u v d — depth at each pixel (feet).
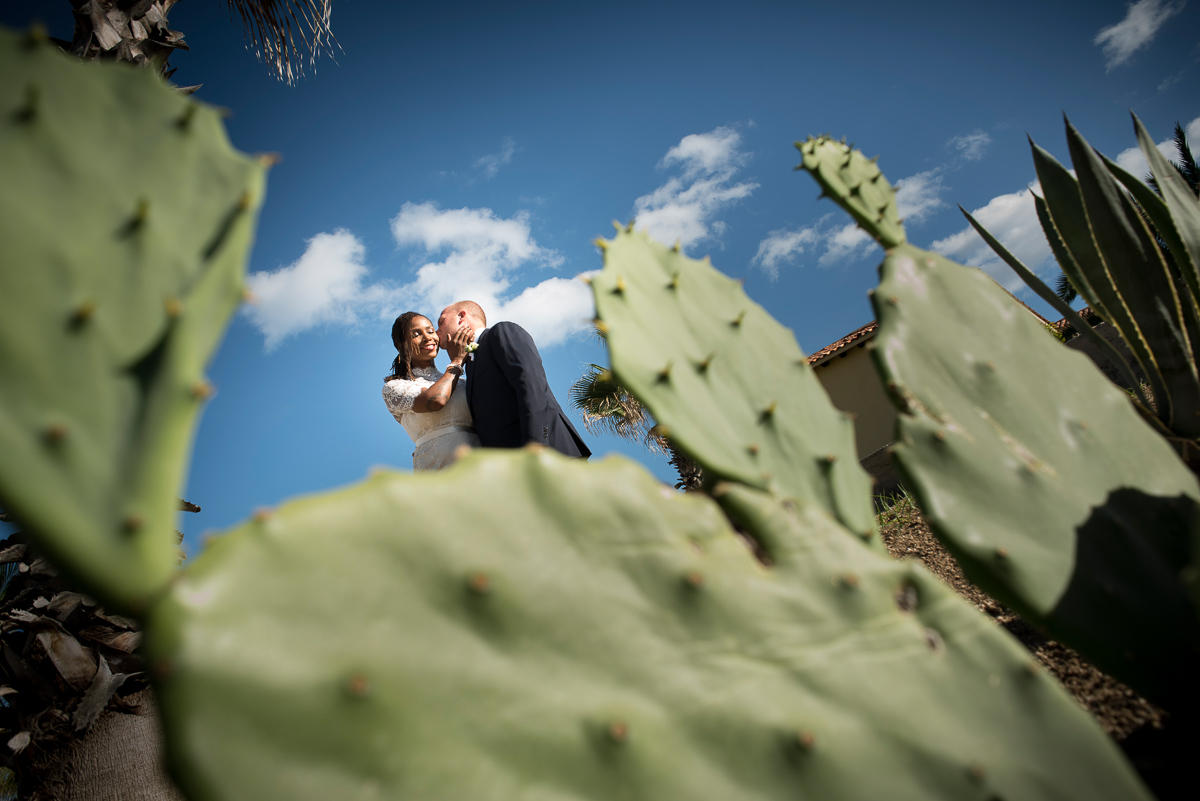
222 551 1.81
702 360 3.51
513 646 2.00
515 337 8.93
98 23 10.40
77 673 9.98
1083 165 4.73
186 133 2.43
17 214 2.01
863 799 2.11
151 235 2.17
